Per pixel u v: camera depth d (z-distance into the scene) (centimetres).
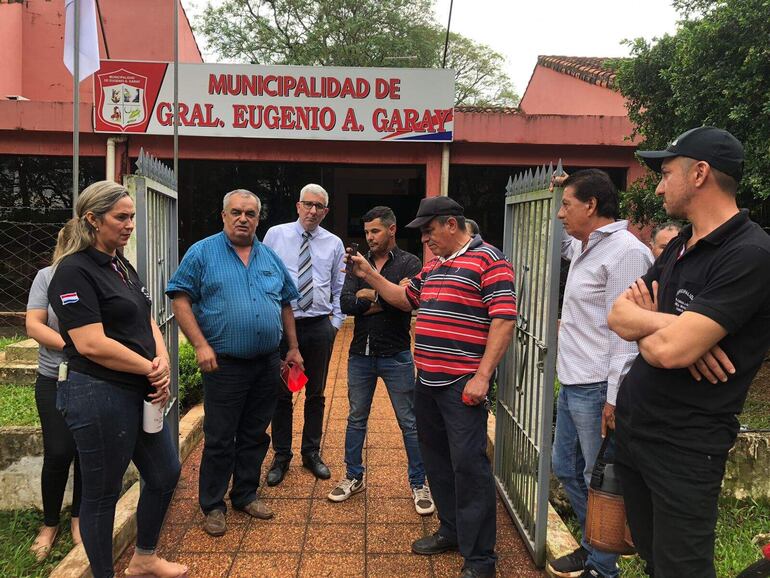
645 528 196
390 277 359
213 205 1002
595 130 886
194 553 305
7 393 498
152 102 860
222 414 324
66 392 237
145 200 300
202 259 322
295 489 379
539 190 296
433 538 309
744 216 175
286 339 375
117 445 240
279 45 2177
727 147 176
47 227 977
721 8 538
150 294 317
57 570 270
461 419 272
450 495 302
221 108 866
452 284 276
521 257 332
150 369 244
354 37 2073
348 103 876
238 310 317
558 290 276
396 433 483
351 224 1178
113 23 1132
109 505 245
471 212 998
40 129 866
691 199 181
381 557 304
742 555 304
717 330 165
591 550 259
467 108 1185
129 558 301
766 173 539
